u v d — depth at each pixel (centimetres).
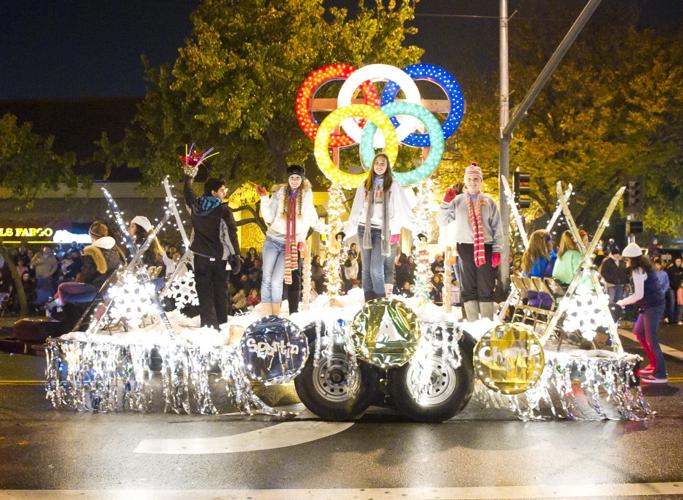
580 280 927
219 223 1020
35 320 1312
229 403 1005
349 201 2503
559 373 923
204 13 2625
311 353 902
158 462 753
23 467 736
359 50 2689
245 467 737
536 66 3309
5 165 2808
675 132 3316
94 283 1216
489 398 1002
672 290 2236
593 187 3331
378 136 1177
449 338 888
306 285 1109
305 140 2673
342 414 907
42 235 3209
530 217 3666
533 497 653
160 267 1142
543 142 3194
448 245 1088
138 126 3341
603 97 3152
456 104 1253
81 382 964
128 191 3238
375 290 973
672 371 1348
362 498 650
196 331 994
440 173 3397
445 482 692
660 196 3922
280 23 2611
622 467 737
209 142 2750
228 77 2598
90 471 725
